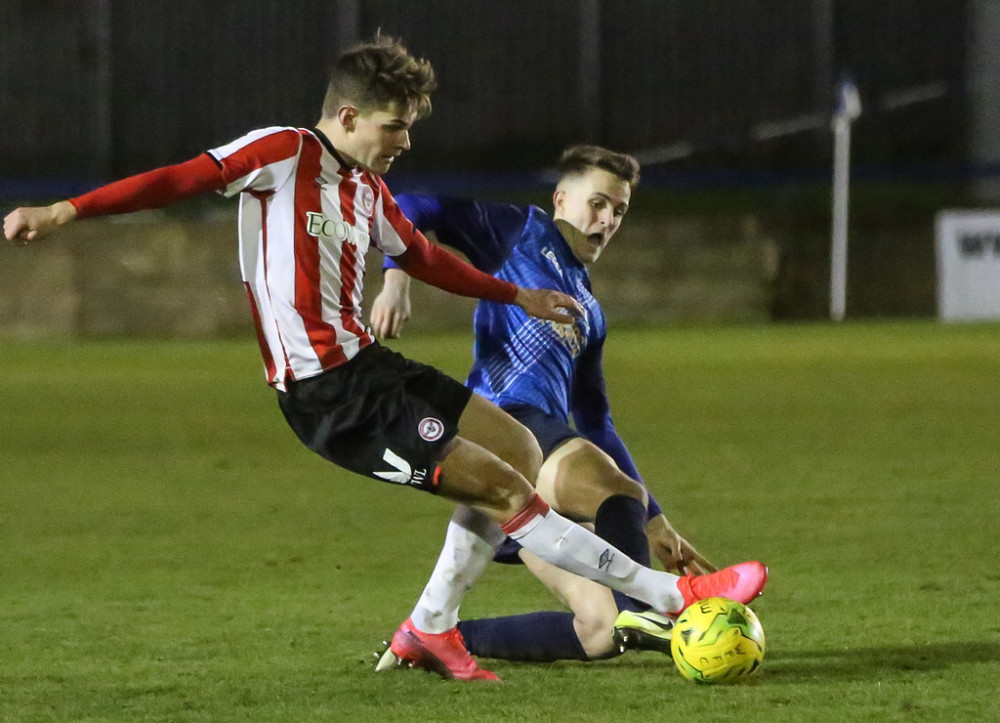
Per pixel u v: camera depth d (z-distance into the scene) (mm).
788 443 33281
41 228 11742
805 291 78312
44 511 25219
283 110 80750
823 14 82750
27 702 13109
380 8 81438
